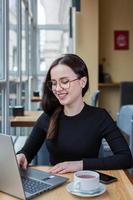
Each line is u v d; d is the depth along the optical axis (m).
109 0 5.76
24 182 1.17
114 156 1.42
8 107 2.73
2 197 1.04
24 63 4.72
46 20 7.13
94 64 5.53
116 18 5.80
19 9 3.71
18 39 3.73
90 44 5.50
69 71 1.47
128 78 5.91
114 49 5.85
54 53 7.21
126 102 5.41
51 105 1.60
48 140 1.55
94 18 5.46
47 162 1.96
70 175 1.28
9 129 2.72
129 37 5.85
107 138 1.52
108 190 1.12
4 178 1.05
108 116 1.56
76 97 1.51
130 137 1.88
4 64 2.68
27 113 3.33
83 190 1.06
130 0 5.77
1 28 2.66
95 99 4.26
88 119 1.53
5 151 1.01
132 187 1.15
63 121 1.55
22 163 1.42
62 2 6.41
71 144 1.50
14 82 3.40
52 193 1.09
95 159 1.39
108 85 5.66
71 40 5.68
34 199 1.04
